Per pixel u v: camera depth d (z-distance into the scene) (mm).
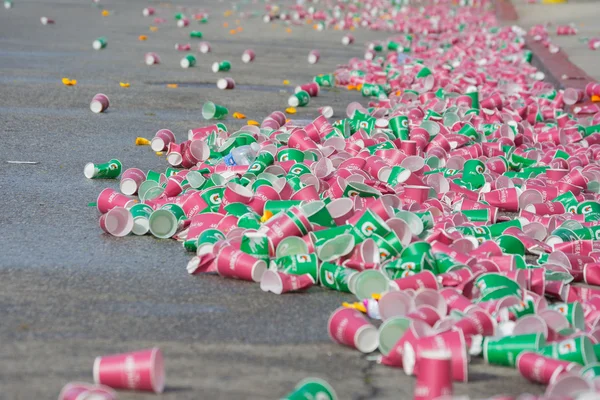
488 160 11648
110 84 18156
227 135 12602
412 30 31031
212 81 19312
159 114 15445
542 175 11141
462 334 5754
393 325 5996
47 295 7082
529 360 5750
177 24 31203
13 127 13680
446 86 16531
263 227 7883
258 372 5859
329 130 12562
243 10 37844
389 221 7781
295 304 7133
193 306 6992
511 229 8750
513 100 15867
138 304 6984
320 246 7598
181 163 11711
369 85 18156
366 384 5727
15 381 5551
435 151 11742
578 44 25203
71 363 5863
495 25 30734
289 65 22438
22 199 9922
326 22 33844
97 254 8180
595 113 15828
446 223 8547
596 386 5270
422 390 4977
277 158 10938
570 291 7383
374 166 10414
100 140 13234
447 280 7121
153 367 5379
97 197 10195
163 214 8750
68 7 34969
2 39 24141
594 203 9703
